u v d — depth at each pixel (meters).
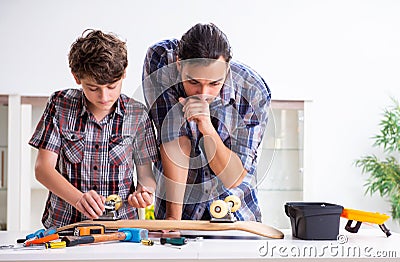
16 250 1.38
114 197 1.71
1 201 3.40
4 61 3.54
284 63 3.68
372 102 3.73
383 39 3.75
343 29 3.72
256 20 3.68
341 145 3.70
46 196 3.43
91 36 1.89
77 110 1.94
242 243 1.53
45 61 3.56
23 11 3.56
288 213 1.71
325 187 3.68
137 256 1.36
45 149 1.89
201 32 1.64
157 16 3.62
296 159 3.62
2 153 3.43
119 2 3.61
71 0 3.58
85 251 1.37
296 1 3.70
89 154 1.94
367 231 1.84
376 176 3.58
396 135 3.58
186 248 1.42
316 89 3.69
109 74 1.77
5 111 3.46
